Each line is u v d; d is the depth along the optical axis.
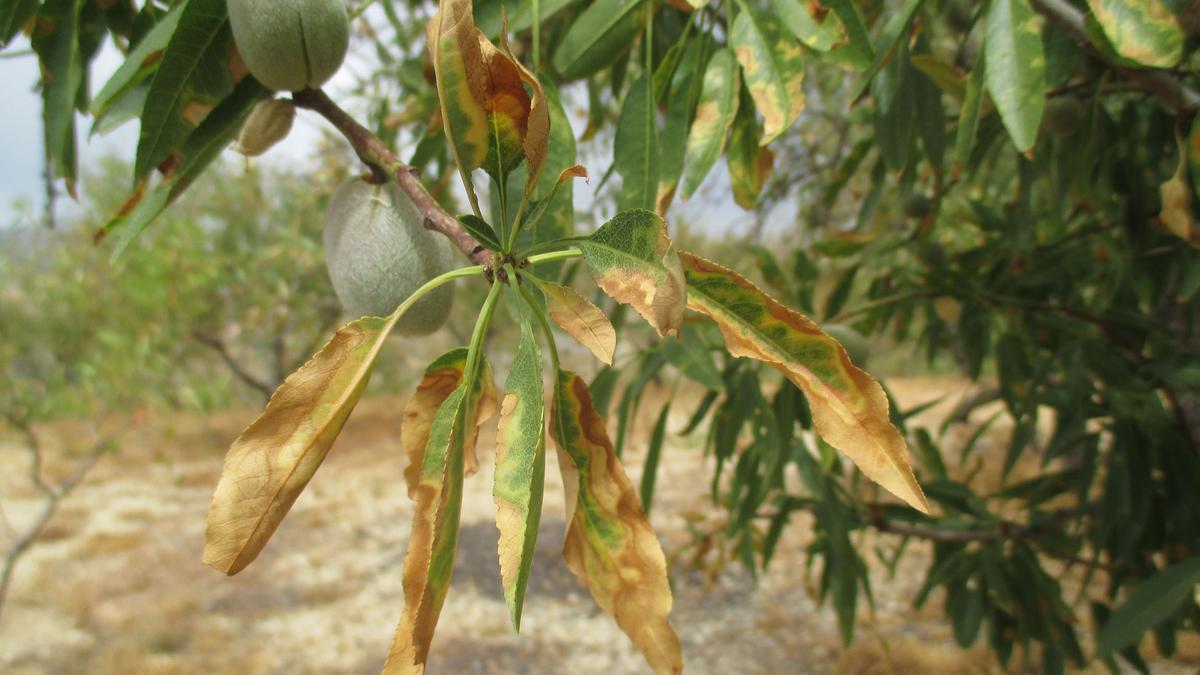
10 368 1.83
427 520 0.17
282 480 0.16
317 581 2.18
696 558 1.02
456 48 0.17
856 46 0.29
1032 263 0.67
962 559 0.74
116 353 1.78
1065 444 0.62
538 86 0.16
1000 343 0.67
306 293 2.84
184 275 2.09
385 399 4.87
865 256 0.76
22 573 2.21
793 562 2.17
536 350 0.17
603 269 0.17
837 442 0.17
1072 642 0.69
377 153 0.23
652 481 0.62
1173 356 0.58
